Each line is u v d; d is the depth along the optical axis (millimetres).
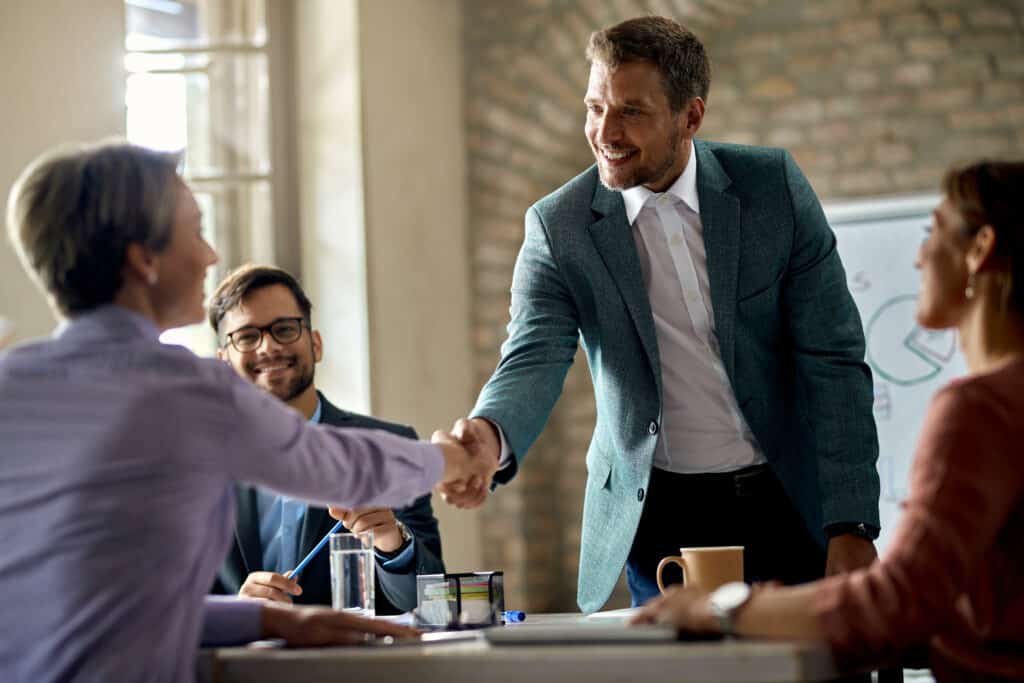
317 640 1789
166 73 4887
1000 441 1533
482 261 5660
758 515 2502
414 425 5227
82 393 1603
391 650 1646
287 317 3211
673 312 2516
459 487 2256
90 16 3809
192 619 1640
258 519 3066
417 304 5309
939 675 1641
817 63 5801
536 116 5707
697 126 2523
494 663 1518
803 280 2518
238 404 1650
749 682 1414
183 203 1761
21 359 1648
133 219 1692
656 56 2396
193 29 4969
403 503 1905
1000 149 5625
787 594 1544
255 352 3189
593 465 2615
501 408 2410
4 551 1580
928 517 1512
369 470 1808
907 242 5414
